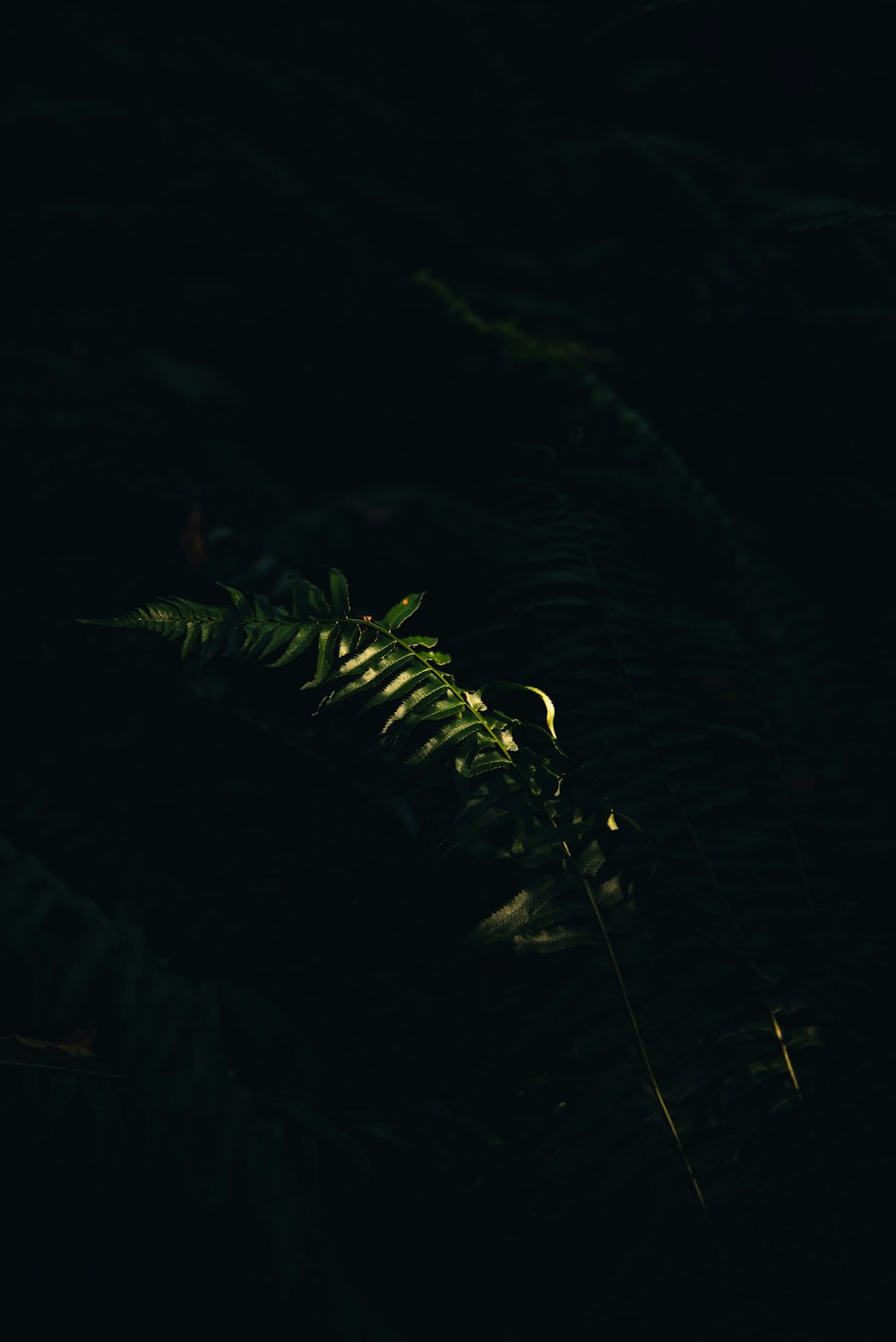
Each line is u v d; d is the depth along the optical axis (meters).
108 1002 1.89
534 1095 1.84
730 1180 1.72
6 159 4.07
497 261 3.91
